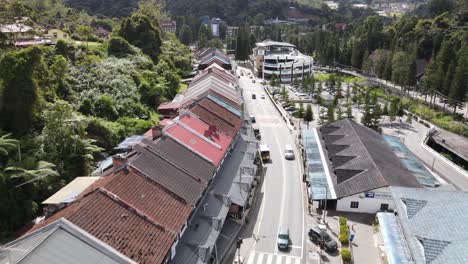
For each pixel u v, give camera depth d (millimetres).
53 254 32000
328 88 156875
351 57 197375
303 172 73688
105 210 38156
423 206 44062
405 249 43875
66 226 34375
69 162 57594
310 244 52312
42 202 48344
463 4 198625
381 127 108438
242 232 54625
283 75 173625
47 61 83188
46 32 122125
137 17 131250
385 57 168250
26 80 56250
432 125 109500
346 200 58969
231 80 112375
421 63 170875
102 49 114062
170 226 40656
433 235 38750
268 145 87875
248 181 60469
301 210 60500
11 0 101938
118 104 84938
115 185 41562
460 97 118688
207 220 48062
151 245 37250
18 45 96438
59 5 176125
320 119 104062
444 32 178125
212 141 63188
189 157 54969
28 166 49594
